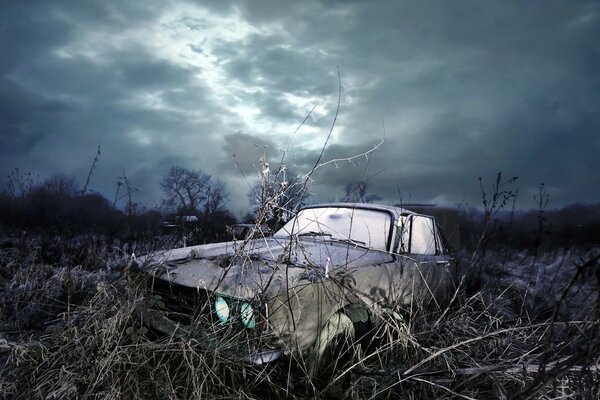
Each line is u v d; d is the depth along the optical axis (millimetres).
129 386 2449
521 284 5461
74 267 5371
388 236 3904
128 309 2836
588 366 2121
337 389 2576
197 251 3564
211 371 2482
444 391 2629
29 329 3732
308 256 3352
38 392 2467
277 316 2672
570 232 8203
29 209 8078
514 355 3203
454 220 5453
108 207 7758
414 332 3334
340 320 3008
